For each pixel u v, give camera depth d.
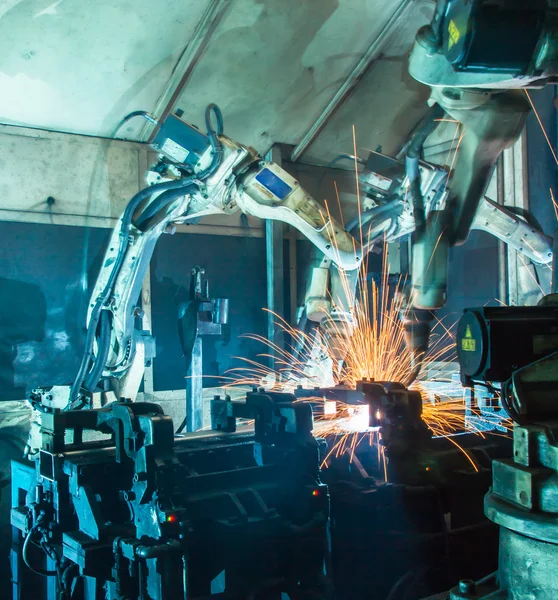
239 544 2.37
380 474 2.97
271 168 3.57
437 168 4.05
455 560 2.85
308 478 2.59
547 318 1.77
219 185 3.50
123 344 3.68
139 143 4.73
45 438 2.78
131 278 3.60
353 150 5.60
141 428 2.37
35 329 4.40
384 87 5.18
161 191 3.50
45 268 4.43
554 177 4.92
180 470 2.31
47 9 3.73
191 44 4.28
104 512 2.51
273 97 4.91
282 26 4.41
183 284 5.03
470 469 2.99
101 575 2.30
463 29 1.88
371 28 4.69
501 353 1.71
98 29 3.96
